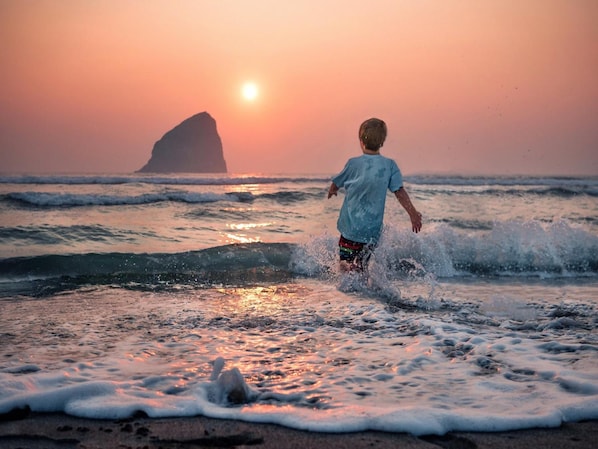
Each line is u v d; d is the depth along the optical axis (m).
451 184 28.72
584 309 3.82
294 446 1.55
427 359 2.45
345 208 4.94
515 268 5.91
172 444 1.55
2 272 4.81
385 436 1.62
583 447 1.55
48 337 2.83
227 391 1.92
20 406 1.79
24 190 16.02
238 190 18.47
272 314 3.52
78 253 5.54
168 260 5.48
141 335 2.90
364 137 5.05
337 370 2.27
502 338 2.80
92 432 1.63
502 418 1.70
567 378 2.09
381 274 4.68
